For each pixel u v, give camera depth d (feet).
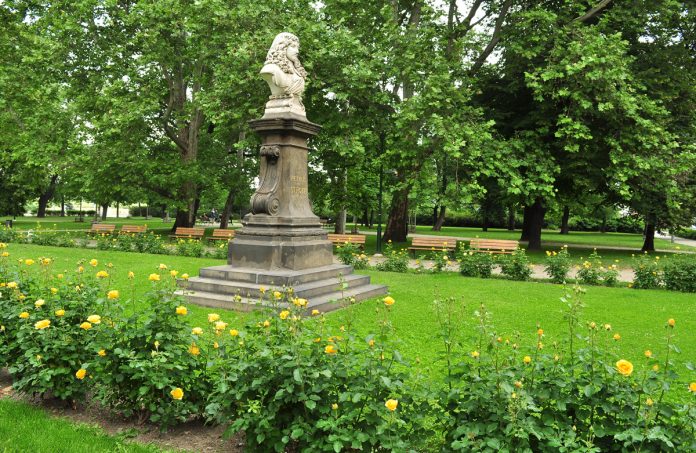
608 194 81.71
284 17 60.44
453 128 55.11
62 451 12.37
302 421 11.25
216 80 67.31
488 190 80.02
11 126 85.81
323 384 11.22
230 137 98.22
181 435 13.60
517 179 58.29
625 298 36.17
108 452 12.41
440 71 57.88
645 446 10.11
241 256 33.19
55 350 14.26
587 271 44.73
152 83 75.51
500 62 75.56
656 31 68.74
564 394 10.80
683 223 83.05
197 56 74.18
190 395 13.88
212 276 32.71
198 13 64.69
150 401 13.24
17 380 15.94
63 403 15.52
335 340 12.42
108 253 58.18
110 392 14.02
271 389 11.72
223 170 93.71
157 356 12.98
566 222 155.33
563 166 66.39
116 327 14.01
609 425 10.52
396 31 61.00
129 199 92.27
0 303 16.78
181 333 13.99
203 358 13.87
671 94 66.18
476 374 11.34
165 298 14.30
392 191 71.15
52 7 74.74
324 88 62.49
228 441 13.29
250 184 105.50
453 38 65.92
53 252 57.06
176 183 81.46
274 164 34.37
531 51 60.34
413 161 61.67
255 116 61.21
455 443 10.23
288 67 35.12
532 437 10.81
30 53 79.61
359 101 64.39
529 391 10.97
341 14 64.85
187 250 58.54
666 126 65.77
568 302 15.48
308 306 27.50
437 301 18.81
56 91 78.38
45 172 87.71
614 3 66.23
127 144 75.15
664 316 29.86
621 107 55.16
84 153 75.05
